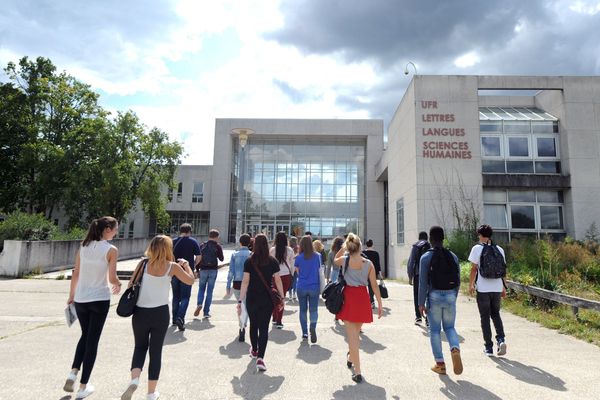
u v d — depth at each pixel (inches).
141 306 155.7
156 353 155.0
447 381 180.7
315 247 375.2
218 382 175.8
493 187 778.2
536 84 790.5
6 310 344.5
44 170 1069.1
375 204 1478.8
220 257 327.6
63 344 234.1
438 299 192.7
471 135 777.6
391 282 733.3
